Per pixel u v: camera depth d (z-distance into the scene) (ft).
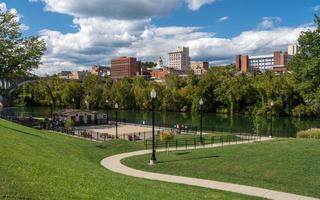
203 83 417.08
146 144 127.95
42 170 50.47
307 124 294.05
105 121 280.92
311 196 62.59
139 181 64.75
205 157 94.02
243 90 387.75
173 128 238.48
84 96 493.36
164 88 458.09
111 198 44.86
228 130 231.91
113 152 110.93
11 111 371.76
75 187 45.93
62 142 113.50
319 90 178.29
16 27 149.59
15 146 65.72
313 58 179.63
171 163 89.71
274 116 355.36
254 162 84.99
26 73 157.89
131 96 475.31
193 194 58.34
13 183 40.27
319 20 181.37
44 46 158.30
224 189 66.39
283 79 362.94
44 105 507.30
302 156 86.38
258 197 61.57
